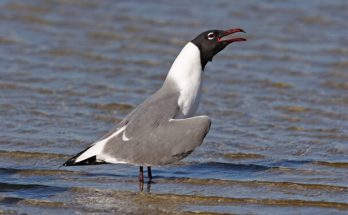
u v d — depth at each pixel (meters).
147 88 20.05
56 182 14.49
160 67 21.66
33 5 26.83
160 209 13.37
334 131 17.16
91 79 20.55
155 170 15.11
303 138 16.78
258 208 13.32
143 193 13.99
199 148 16.20
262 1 27.44
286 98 19.27
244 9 26.64
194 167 15.26
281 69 21.36
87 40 23.73
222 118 18.00
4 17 25.75
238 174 14.91
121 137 13.93
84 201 13.67
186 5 27.19
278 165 15.31
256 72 21.14
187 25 25.06
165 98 14.16
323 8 26.56
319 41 23.59
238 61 22.02
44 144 16.31
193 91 14.40
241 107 18.69
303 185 14.27
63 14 26.19
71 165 13.96
